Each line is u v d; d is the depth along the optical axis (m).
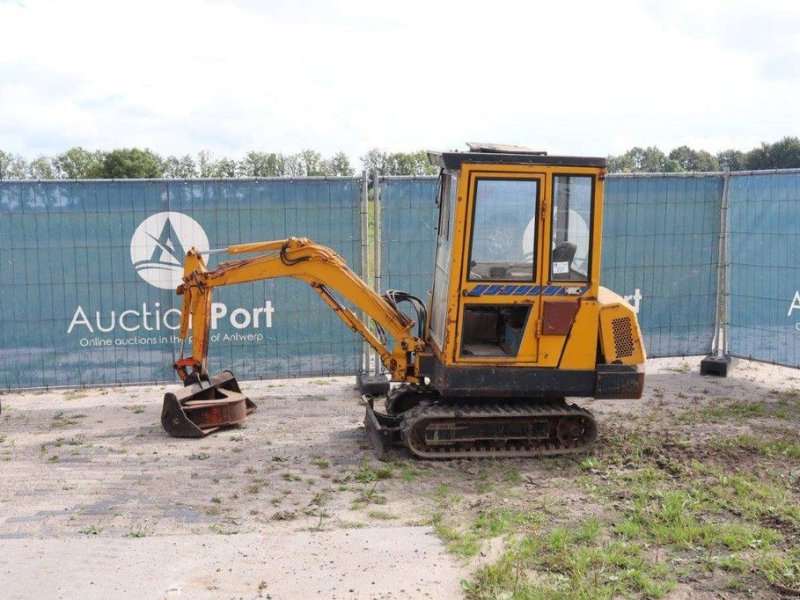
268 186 10.20
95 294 10.15
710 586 5.04
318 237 10.34
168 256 10.20
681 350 11.55
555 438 7.80
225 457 7.87
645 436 8.34
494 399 7.92
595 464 7.43
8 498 6.75
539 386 7.59
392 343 10.48
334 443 8.30
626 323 7.65
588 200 7.41
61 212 9.97
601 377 7.61
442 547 5.68
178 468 7.54
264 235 10.29
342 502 6.68
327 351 10.56
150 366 10.37
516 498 6.67
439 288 8.13
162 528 6.12
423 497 6.78
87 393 10.49
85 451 8.06
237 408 8.78
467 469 7.44
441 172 8.26
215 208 10.18
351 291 8.23
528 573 5.22
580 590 4.89
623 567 5.29
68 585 5.06
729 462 7.48
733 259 11.40
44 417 9.37
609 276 11.20
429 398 8.53
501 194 7.34
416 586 5.06
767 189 10.81
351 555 5.54
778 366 11.66
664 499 6.49
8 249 9.94
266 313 10.39
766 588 5.00
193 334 8.69
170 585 5.07
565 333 7.52
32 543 5.77
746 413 9.30
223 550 5.64
